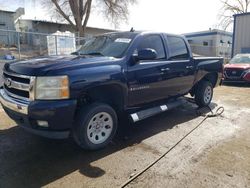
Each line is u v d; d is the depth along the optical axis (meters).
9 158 3.51
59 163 3.40
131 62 4.09
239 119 5.57
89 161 3.46
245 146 4.04
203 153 3.75
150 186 2.88
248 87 10.60
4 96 3.76
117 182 2.96
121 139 4.27
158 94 4.79
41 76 3.19
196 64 5.76
